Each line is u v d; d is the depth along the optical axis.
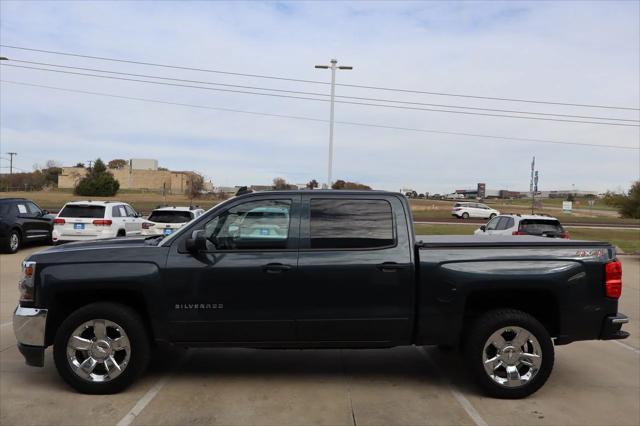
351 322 4.90
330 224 5.00
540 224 14.72
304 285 4.87
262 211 5.03
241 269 4.85
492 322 4.84
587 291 4.92
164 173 105.06
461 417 4.43
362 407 4.63
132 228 18.31
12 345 6.47
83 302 5.13
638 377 5.57
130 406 4.59
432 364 5.90
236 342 4.92
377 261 4.91
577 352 6.55
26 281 4.92
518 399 4.87
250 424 4.25
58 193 79.06
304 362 5.93
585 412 4.58
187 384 5.16
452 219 46.75
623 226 41.91
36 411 4.48
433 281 4.89
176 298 4.84
